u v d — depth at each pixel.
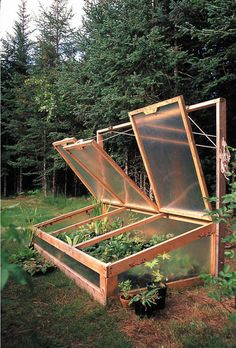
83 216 6.35
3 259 1.34
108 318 3.13
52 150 13.03
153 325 2.99
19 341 2.69
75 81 10.69
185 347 2.61
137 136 4.68
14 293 3.78
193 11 7.34
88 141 4.90
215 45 7.31
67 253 4.38
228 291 2.81
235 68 7.36
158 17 7.53
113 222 5.79
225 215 3.10
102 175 5.67
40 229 5.59
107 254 4.09
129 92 7.53
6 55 15.26
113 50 7.48
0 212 1.50
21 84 14.20
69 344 2.68
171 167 4.37
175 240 3.82
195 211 4.40
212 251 4.07
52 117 12.52
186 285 3.87
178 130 3.98
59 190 14.52
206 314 3.18
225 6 6.22
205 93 7.27
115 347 2.63
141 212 5.68
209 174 7.78
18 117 13.74
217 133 3.98
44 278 4.29
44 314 3.24
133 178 9.77
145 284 3.62
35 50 15.51
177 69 7.47
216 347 2.56
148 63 7.16
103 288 3.45
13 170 15.44
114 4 8.76
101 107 8.45
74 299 3.61
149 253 3.66
